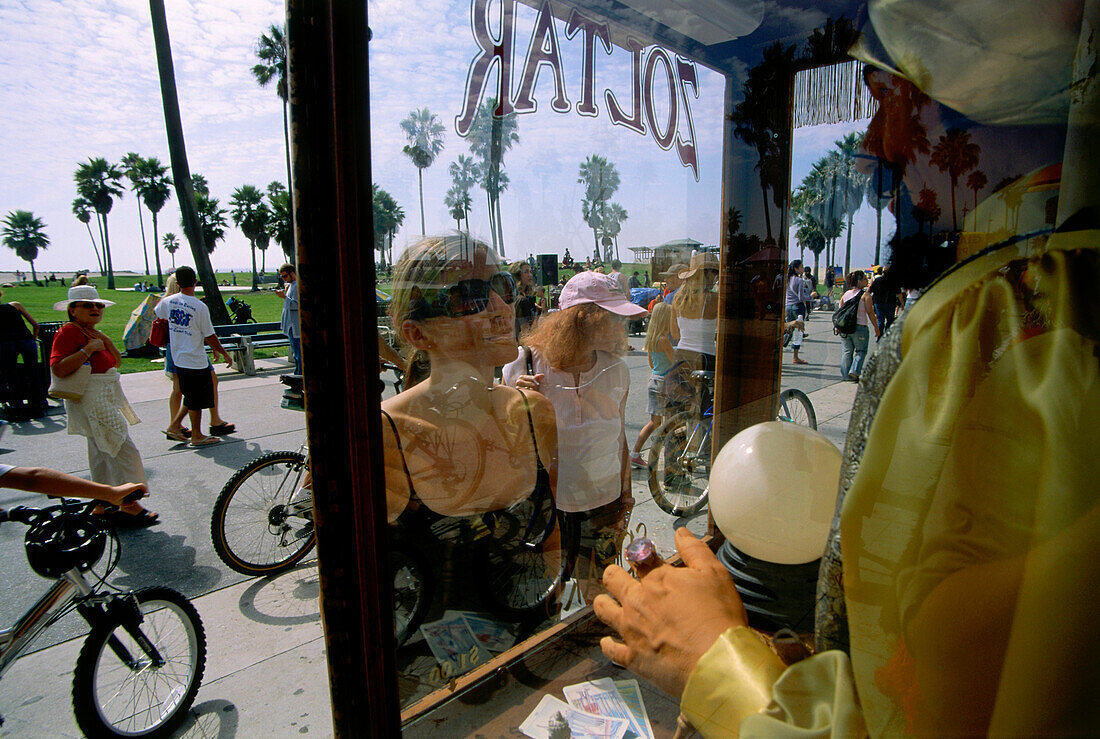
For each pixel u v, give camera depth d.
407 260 0.84
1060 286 0.34
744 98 1.16
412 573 0.99
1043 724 0.31
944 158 0.42
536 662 1.09
